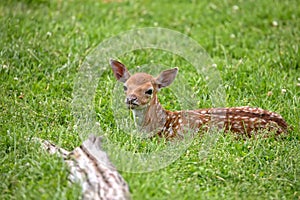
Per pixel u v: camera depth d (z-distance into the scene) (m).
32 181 9.53
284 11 17.95
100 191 9.05
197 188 9.72
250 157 10.79
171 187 9.50
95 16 17.56
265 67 14.54
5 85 13.08
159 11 18.69
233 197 9.60
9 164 10.12
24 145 10.59
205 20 17.97
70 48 14.80
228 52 15.73
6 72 13.55
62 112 12.16
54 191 9.20
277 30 16.89
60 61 14.33
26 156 10.21
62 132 11.29
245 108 12.00
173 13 18.61
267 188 10.02
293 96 13.05
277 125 11.71
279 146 11.04
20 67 13.94
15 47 14.34
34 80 13.58
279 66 14.78
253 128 11.70
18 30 15.20
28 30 15.45
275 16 17.80
